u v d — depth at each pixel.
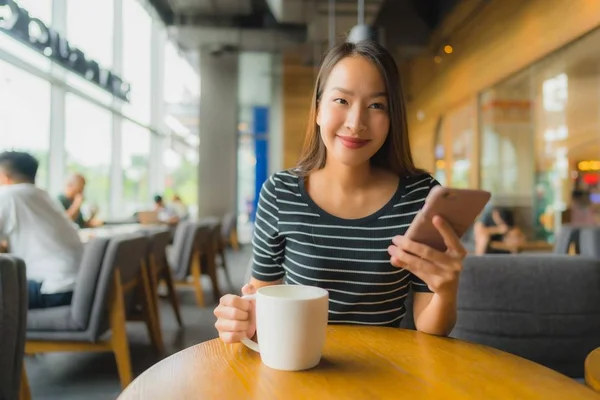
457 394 0.65
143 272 2.92
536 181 7.49
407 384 0.68
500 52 6.13
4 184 2.48
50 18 5.71
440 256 0.83
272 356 0.73
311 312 0.72
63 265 2.39
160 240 3.28
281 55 9.80
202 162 10.45
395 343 0.87
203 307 4.27
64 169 6.39
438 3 7.83
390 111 1.04
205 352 0.82
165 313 4.04
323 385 0.67
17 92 5.19
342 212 1.09
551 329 1.56
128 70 8.67
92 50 6.96
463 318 1.59
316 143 1.14
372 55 1.03
